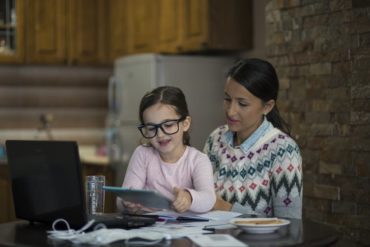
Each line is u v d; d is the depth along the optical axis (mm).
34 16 6234
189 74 5047
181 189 2252
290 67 4152
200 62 5070
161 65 4984
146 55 5066
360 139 3590
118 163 5379
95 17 6449
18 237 2070
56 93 6742
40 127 6664
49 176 2119
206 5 4844
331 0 3775
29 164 2189
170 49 5371
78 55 6398
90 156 5961
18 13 6176
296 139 4094
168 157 2430
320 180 3906
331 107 3799
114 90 5699
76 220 2074
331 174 3814
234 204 2607
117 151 5551
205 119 5082
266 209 2586
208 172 2393
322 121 3875
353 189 3643
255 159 2602
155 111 2297
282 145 2561
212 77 5105
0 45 6199
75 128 6812
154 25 5637
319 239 1979
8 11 6223
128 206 2354
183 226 2172
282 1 4215
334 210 3797
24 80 6625
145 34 5805
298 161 2543
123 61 5508
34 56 6254
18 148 2221
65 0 6336
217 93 5121
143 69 5113
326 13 3820
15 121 6594
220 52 5434
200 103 5066
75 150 2020
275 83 2619
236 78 2566
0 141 6496
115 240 1910
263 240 1957
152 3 5645
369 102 3521
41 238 2047
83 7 6398
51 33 6301
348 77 3666
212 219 2271
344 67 3693
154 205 2072
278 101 4254
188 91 5035
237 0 4926
